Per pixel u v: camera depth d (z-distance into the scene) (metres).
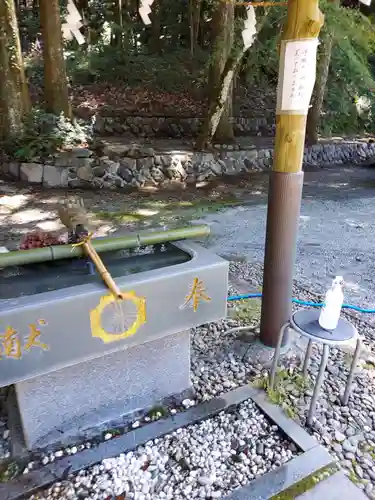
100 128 8.42
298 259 3.83
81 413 1.68
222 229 4.62
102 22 10.52
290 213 2.00
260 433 1.72
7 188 5.84
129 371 1.73
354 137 10.88
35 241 1.80
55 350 1.39
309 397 1.92
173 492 1.46
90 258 1.65
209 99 7.34
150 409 1.82
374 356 2.29
